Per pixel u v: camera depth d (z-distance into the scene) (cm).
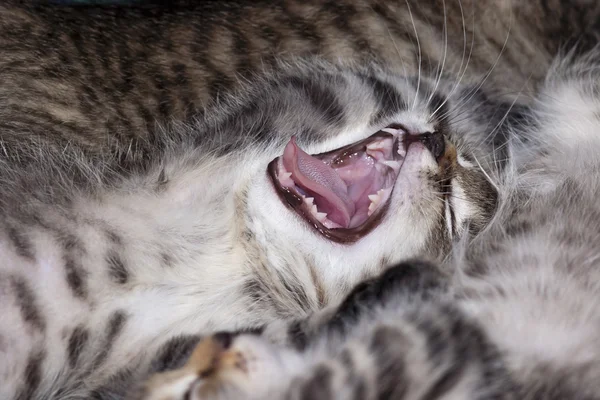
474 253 34
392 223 36
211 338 32
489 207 38
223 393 31
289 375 31
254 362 31
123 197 36
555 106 41
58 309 34
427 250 37
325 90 39
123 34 40
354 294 33
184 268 35
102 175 36
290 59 41
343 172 37
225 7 42
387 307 32
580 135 39
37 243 34
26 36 39
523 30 43
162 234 35
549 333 32
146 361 34
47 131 38
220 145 37
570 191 36
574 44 43
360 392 31
